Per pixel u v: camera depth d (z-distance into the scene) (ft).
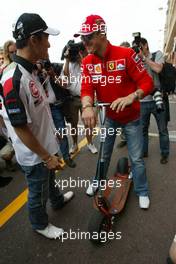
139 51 11.86
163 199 10.48
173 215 9.46
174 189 11.21
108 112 9.11
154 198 10.55
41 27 5.91
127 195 10.24
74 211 9.93
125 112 9.04
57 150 7.64
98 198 8.25
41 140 7.09
